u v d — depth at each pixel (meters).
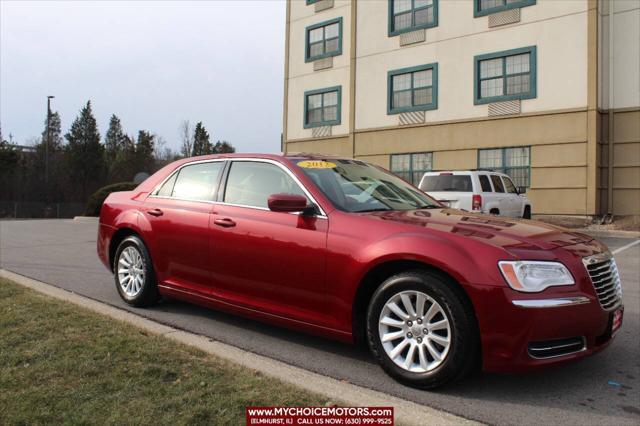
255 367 3.74
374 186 4.69
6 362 3.56
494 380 3.67
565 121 17.64
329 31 24.48
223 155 5.14
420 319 3.50
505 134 18.94
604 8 17.66
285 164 4.54
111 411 2.88
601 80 17.56
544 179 18.08
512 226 3.82
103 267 8.54
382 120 22.34
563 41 17.69
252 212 4.53
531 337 3.17
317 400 3.16
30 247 11.48
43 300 5.36
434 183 12.69
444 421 3.00
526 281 3.21
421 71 21.25
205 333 4.75
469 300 3.33
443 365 3.36
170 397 3.06
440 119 20.59
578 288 3.31
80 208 48.50
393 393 3.46
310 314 4.06
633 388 3.56
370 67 22.73
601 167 17.72
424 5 21.16
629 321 5.36
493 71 19.33
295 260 4.10
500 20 18.98
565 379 3.72
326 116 24.59
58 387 3.17
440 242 3.46
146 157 70.94
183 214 5.09
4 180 49.03
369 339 3.71
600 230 15.38
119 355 3.71
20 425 2.71
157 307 5.67
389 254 3.59
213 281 4.78
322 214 4.08
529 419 3.08
